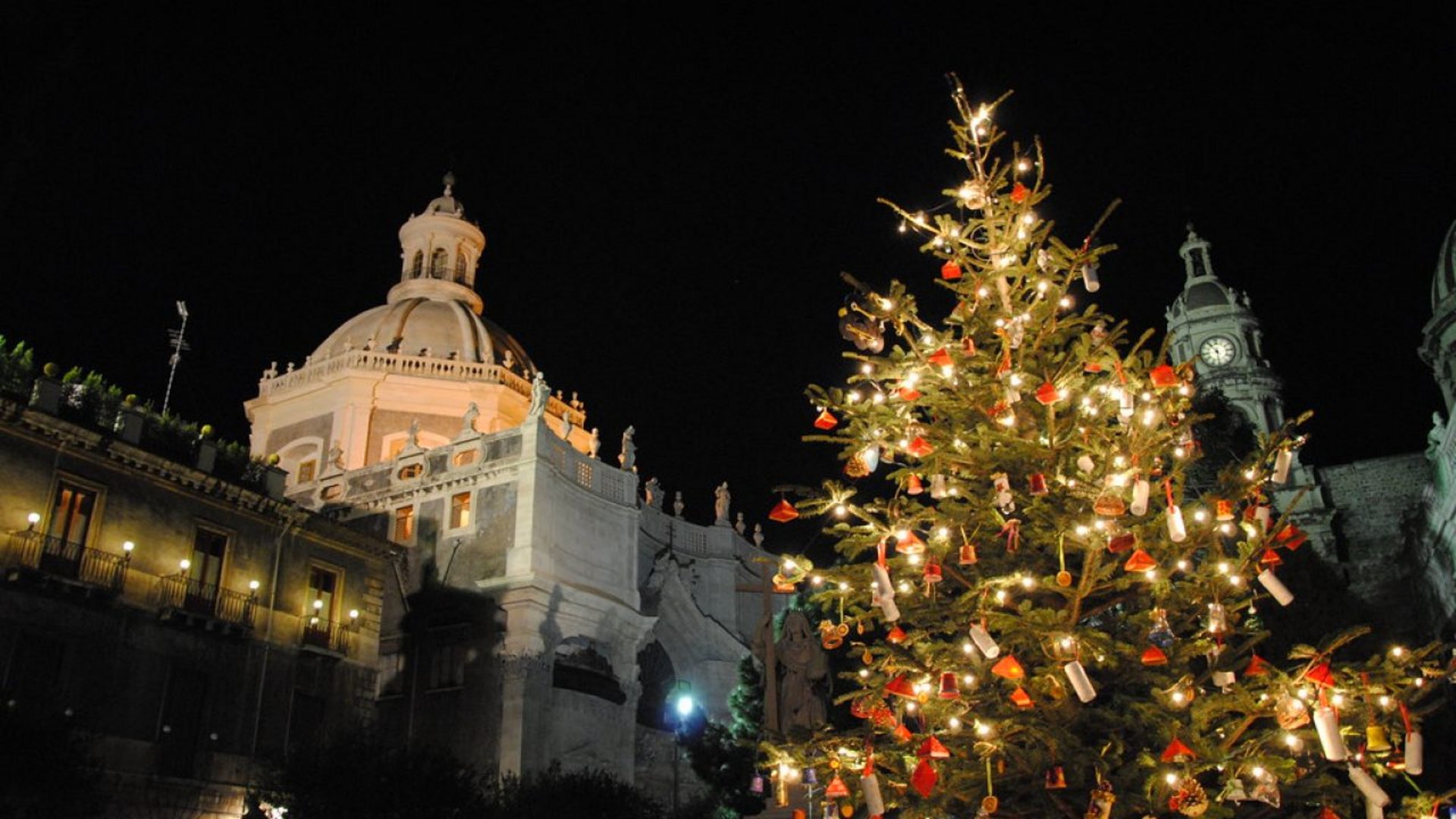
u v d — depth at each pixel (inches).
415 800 904.3
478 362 1801.2
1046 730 387.9
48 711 880.3
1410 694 376.8
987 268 489.7
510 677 1228.5
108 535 1016.9
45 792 772.6
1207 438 1004.6
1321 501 1831.9
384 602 1358.3
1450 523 1412.4
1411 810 372.2
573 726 1280.8
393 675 1312.7
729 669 1598.2
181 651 1051.9
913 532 472.7
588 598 1339.8
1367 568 1808.6
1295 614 694.5
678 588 1588.3
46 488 976.3
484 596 1289.4
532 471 1328.7
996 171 506.0
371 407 1727.4
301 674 1173.1
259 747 1093.8
